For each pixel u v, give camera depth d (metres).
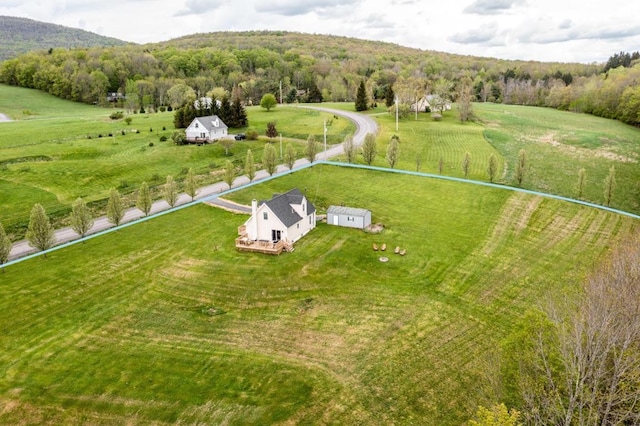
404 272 48.91
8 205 68.12
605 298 29.06
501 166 92.25
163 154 93.12
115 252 52.25
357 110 152.75
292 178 78.12
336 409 30.95
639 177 88.31
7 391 32.03
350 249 53.50
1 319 39.84
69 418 30.00
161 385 32.88
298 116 137.50
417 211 65.25
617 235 57.56
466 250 53.94
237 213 63.62
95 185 78.19
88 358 35.53
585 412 24.05
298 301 43.62
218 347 37.16
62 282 45.81
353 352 36.62
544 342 26.72
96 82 186.88
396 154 84.31
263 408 30.89
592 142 112.56
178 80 198.38
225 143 96.56
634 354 24.09
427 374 34.22
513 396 26.95
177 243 54.66
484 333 39.16
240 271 48.34
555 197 69.94
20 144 99.06
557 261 51.47
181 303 43.12
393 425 29.75
